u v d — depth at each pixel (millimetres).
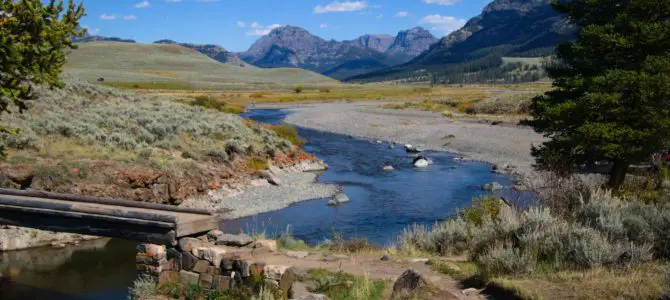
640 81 17188
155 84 158500
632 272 7770
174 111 40844
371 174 37000
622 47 18469
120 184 22375
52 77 14461
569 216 12453
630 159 17844
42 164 21297
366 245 14219
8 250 17000
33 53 13727
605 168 26859
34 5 13633
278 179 31672
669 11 18297
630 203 11984
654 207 11094
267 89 191250
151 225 11234
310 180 33719
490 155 44531
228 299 9789
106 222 11695
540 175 20672
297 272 10031
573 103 18562
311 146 52188
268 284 9719
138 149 27234
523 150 44969
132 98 45250
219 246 11633
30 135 23391
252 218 24047
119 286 13758
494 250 9414
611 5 19812
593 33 18594
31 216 12594
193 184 26250
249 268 10266
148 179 23344
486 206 15586
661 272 7684
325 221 23766
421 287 8000
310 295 8094
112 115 32844
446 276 9867
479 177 35219
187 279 10977
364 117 79875
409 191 30969
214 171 29016
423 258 11852
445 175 36344
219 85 192750
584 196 14484
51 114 27891
